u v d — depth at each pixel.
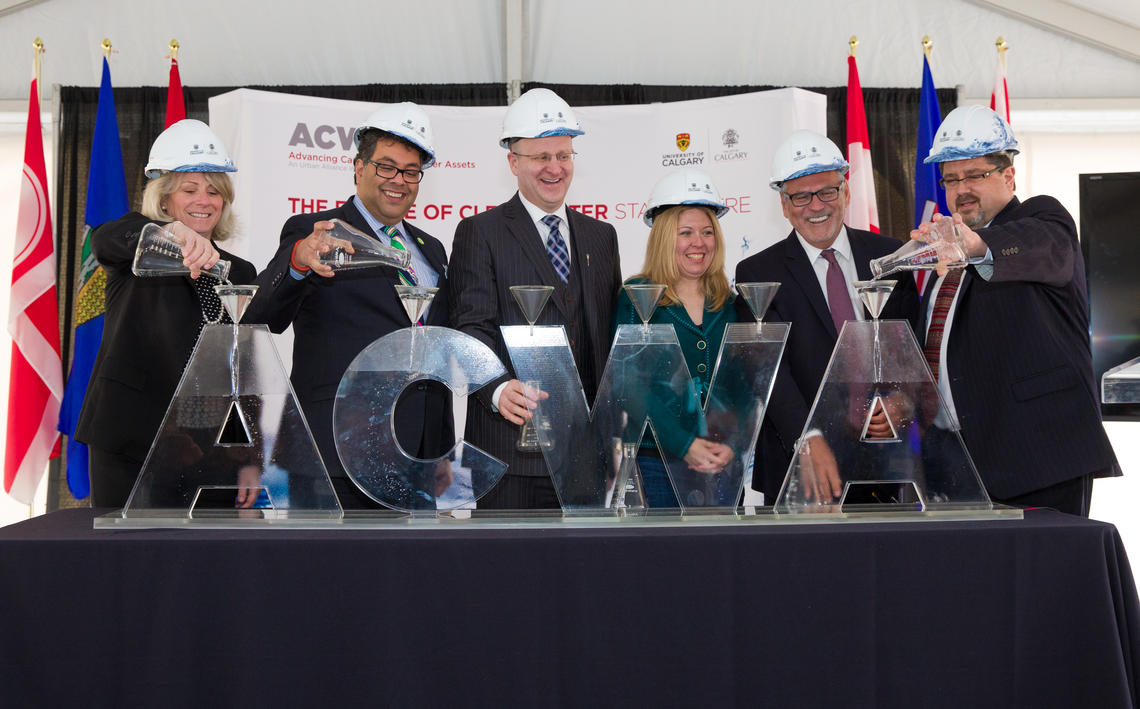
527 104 2.32
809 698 1.45
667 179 2.34
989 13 4.45
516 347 1.70
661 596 1.45
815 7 4.45
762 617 1.45
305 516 1.59
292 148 3.70
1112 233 4.38
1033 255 1.79
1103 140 4.62
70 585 1.40
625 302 2.32
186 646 1.41
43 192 3.79
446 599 1.43
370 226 2.34
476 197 3.85
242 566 1.42
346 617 1.42
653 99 4.27
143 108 4.18
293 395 1.63
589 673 1.44
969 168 2.13
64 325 4.17
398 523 1.57
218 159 2.25
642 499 1.67
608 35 4.41
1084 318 1.99
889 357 1.67
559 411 1.67
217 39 4.31
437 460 1.66
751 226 3.74
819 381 2.27
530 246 2.30
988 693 1.45
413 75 4.38
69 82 4.25
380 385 1.67
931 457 1.65
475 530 1.52
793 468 1.64
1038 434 1.88
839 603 1.46
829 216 2.39
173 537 1.43
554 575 1.44
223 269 1.63
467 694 1.43
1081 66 4.45
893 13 4.46
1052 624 1.46
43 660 1.39
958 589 1.46
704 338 2.29
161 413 2.15
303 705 1.42
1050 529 1.47
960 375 2.01
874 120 4.37
